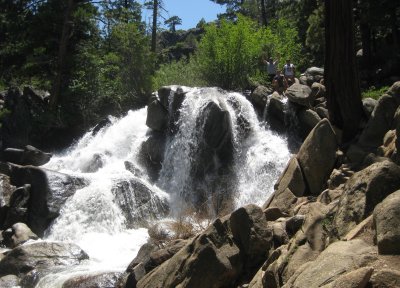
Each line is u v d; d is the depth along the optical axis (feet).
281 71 65.16
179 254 27.25
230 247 26.32
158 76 83.25
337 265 18.48
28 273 34.30
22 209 47.19
